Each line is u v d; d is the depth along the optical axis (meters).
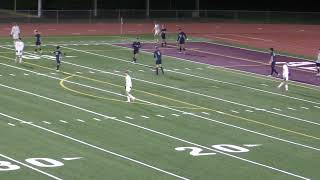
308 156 52.19
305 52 111.56
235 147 53.91
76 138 54.72
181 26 146.25
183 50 106.50
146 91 74.62
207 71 89.56
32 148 51.47
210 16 165.00
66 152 50.72
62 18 152.00
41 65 89.12
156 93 73.81
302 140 57.06
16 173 45.25
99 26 142.00
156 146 53.25
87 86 76.31
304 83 83.75
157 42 117.25
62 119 60.88
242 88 78.81
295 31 143.38
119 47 109.19
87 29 135.62
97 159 49.16
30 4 170.88
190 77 84.62
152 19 157.75
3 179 43.88
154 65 92.44
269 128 60.69
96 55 99.75
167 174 46.22
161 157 50.31
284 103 71.69
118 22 150.62
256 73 89.44
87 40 117.50
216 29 142.62
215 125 60.81
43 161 48.22
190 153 51.66
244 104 70.25
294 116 65.88
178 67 91.69
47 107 65.31
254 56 105.12
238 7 180.50
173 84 79.44
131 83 74.56
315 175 47.28
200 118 63.28
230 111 66.75
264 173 47.34
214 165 48.78
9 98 68.75
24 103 66.69
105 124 59.59
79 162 48.25
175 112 65.25
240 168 48.31
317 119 65.00
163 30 111.75
